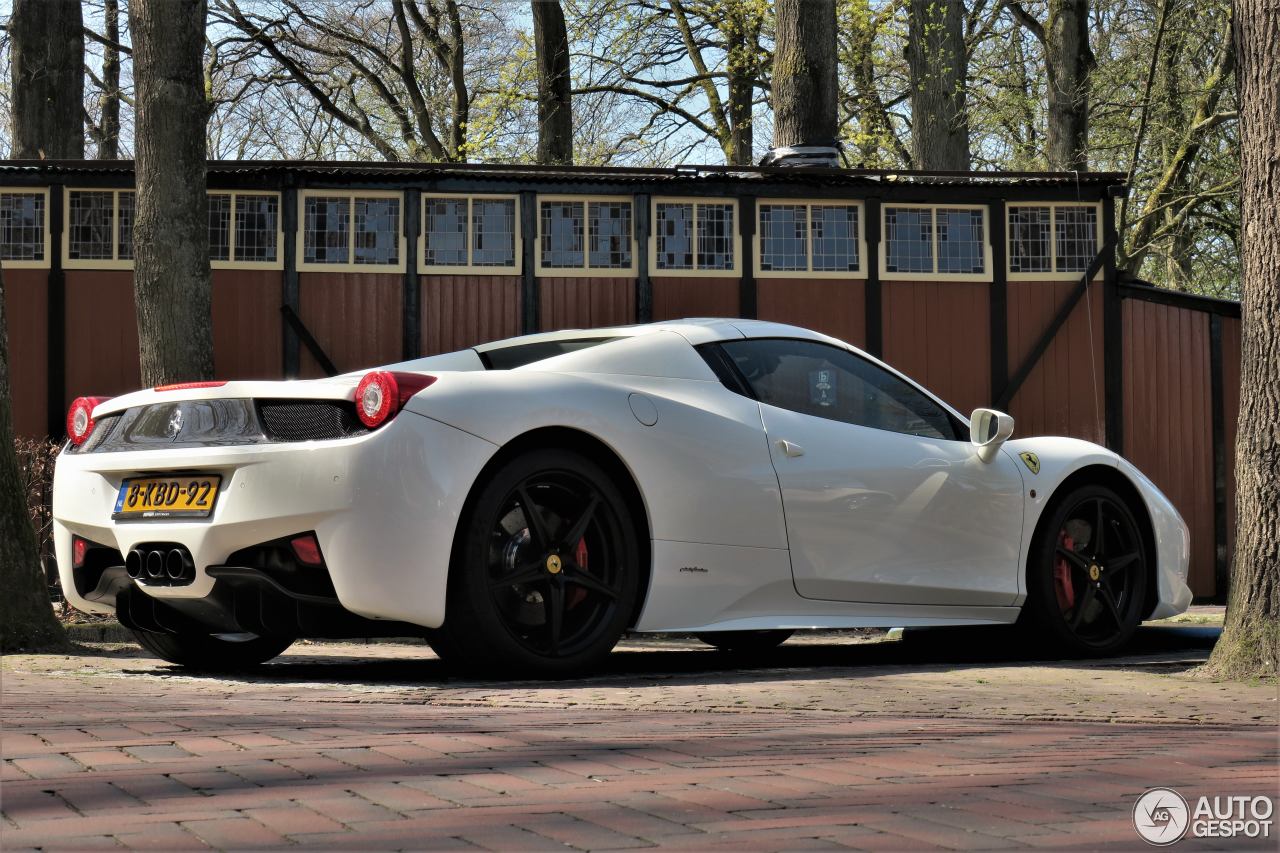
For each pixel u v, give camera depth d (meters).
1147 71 15.31
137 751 2.46
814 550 4.81
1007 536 5.39
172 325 7.86
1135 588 5.78
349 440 3.92
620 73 20.55
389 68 22.67
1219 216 16.38
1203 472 9.86
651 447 4.43
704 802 2.00
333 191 9.30
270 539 4.02
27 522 5.74
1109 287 9.78
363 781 2.16
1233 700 3.82
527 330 9.39
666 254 9.51
